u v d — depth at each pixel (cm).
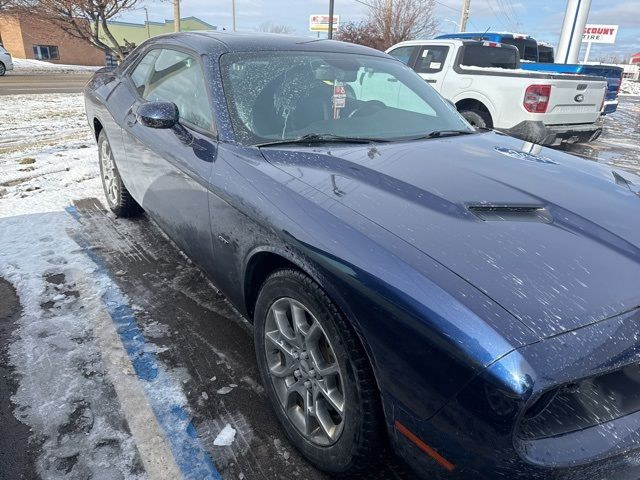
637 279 150
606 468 128
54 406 210
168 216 282
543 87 653
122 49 1257
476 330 125
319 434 180
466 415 125
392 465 185
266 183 195
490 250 152
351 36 2459
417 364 134
